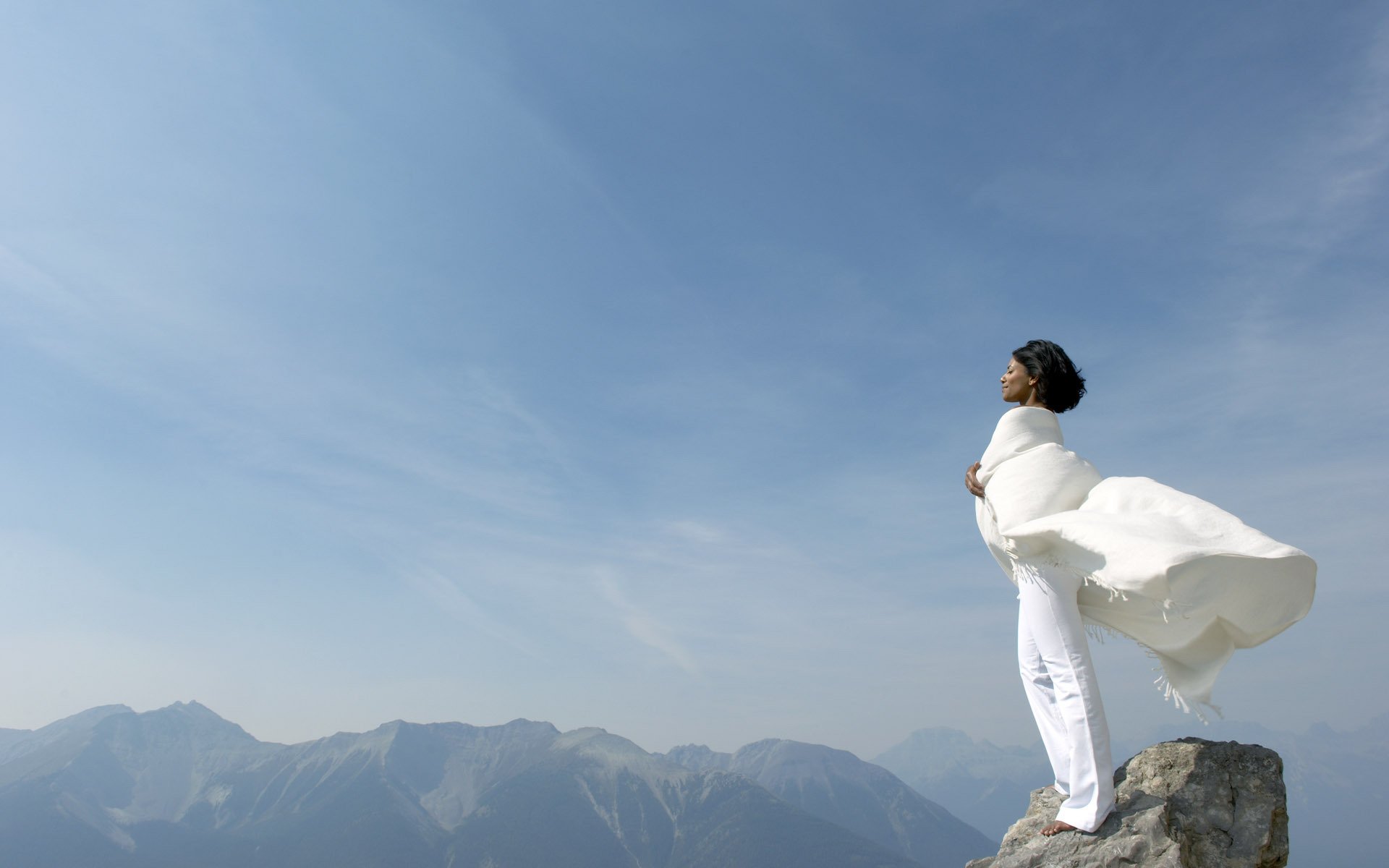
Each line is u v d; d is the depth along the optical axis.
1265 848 6.00
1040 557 6.53
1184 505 5.95
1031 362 7.25
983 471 7.05
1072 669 6.33
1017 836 7.10
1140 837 5.99
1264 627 5.94
